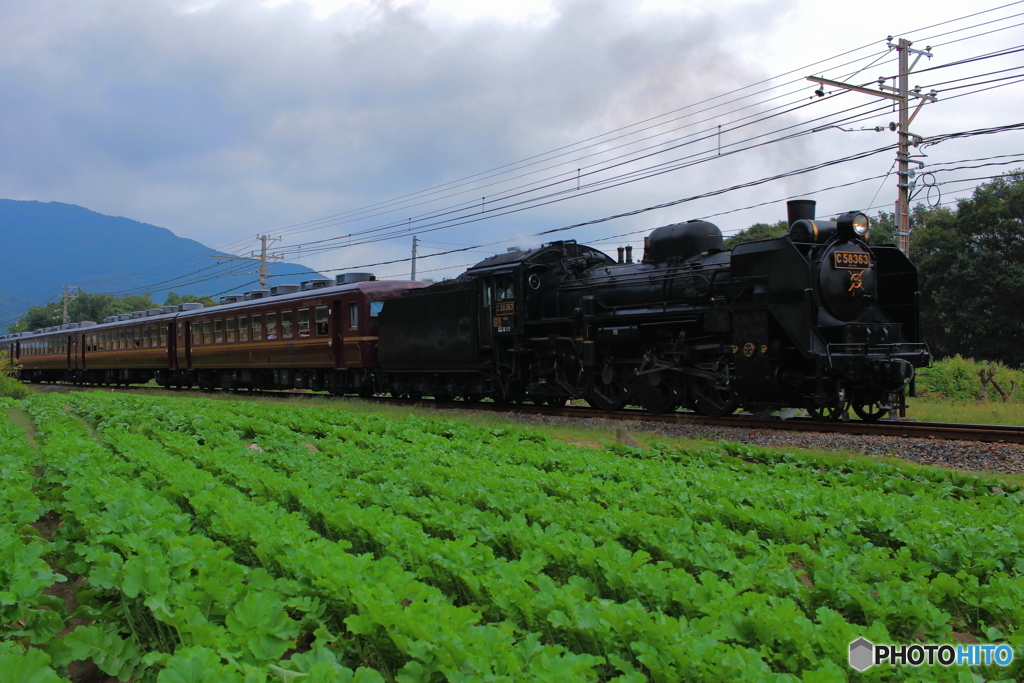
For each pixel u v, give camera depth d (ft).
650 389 51.47
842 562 16.61
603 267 58.75
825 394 41.57
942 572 16.08
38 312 302.25
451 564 15.34
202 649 10.59
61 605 15.07
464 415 54.03
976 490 26.43
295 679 10.69
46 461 28.76
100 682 14.10
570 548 16.40
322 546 16.07
